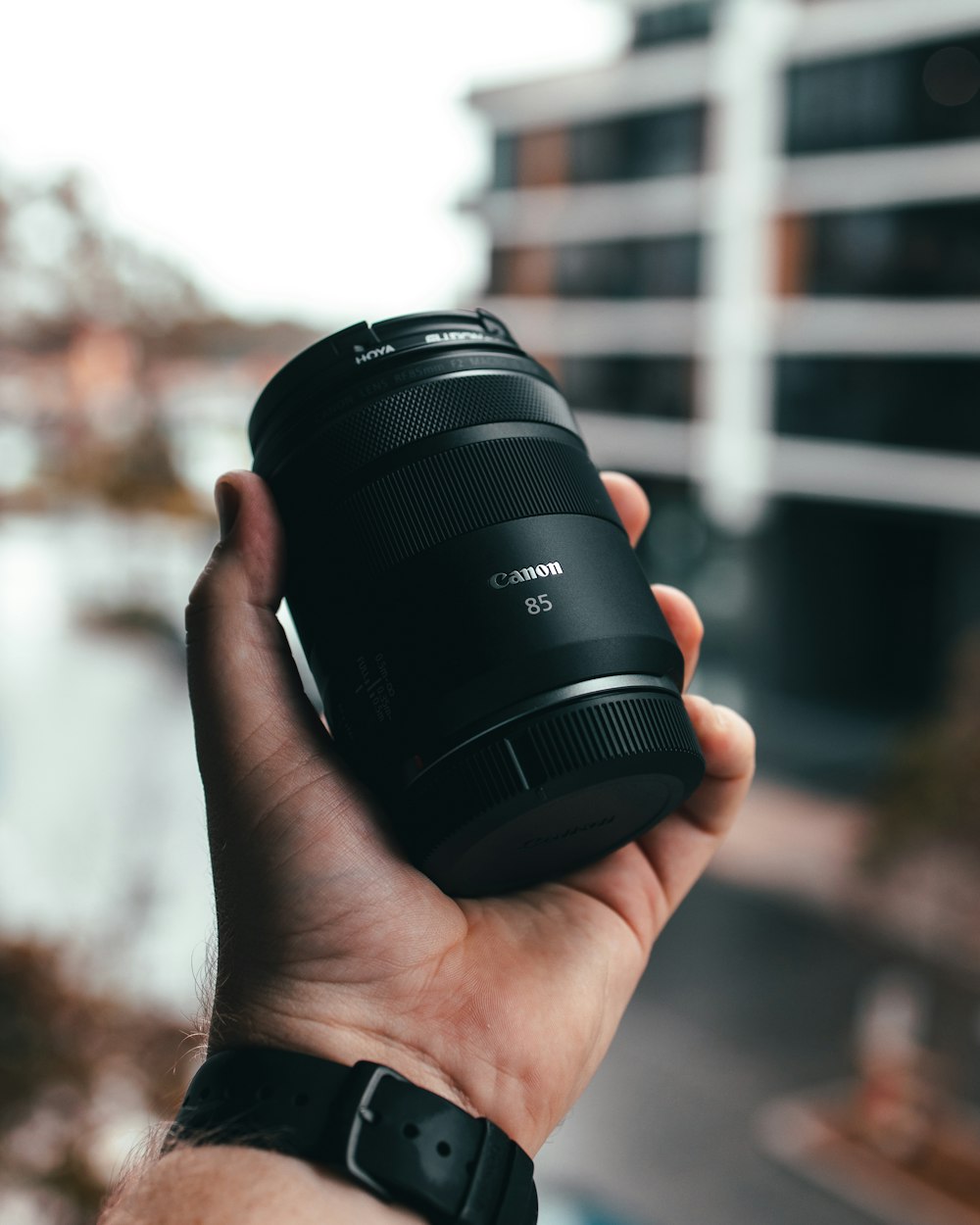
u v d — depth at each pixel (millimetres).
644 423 21078
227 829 1126
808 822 16281
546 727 1082
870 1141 9891
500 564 1123
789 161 18297
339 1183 897
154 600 18859
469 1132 947
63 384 11898
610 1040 1264
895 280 17406
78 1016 4871
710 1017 11859
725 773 1370
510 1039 1142
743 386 19656
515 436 1219
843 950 12828
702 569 21094
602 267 21188
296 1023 1062
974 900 10219
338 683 1169
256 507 1193
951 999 10219
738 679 21062
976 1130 9852
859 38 17031
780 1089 10680
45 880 10453
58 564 18984
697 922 13781
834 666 19953
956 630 18516
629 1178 9477
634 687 1126
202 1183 872
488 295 22797
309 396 1261
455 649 1093
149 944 7938
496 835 1120
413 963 1130
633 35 20562
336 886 1104
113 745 15453
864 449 18234
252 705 1137
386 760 1122
